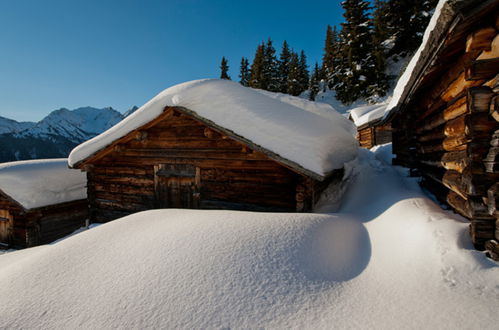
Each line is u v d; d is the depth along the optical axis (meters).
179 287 2.12
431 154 4.30
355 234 3.26
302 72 47.91
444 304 1.85
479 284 1.97
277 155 4.79
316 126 6.05
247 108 5.32
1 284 2.42
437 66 2.92
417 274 2.22
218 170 6.10
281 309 1.94
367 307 1.94
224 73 45.09
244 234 2.83
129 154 7.07
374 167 6.95
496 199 2.19
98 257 2.67
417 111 5.02
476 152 2.37
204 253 2.51
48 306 2.07
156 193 6.78
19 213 9.10
